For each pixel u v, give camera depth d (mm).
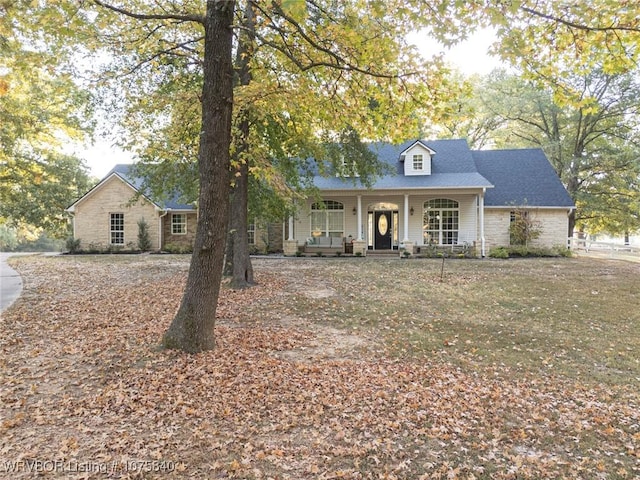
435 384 5172
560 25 4723
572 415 4402
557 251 20828
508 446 3770
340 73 6715
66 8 4785
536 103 28016
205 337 5941
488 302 9969
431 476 3266
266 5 5895
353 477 3223
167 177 13039
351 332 7473
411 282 12617
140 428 3869
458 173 22062
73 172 23766
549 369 5836
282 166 12469
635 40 4461
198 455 3457
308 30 6230
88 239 24172
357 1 5609
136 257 20672
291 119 8727
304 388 4871
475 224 21906
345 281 12773
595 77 25047
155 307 8906
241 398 4527
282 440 3740
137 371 5172
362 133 7734
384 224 22969
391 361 5988
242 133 9516
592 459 3584
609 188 27641
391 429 3990
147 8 7059
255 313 8656
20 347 6156
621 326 8023
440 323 8156
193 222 24594
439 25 4297
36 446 3508
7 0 4645
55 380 4949
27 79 7098
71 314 8258
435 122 6211
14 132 12086
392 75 6020
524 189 22844
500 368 5844
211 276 5953
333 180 22062
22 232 28172
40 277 13320
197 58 8562
